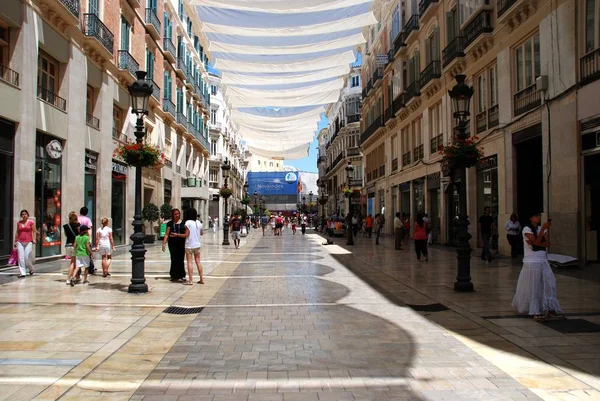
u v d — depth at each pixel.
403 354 5.29
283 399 4.03
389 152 32.41
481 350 5.42
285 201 97.75
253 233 43.69
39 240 14.75
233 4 18.67
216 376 4.61
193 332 6.30
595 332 6.11
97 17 18.27
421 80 23.86
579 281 10.07
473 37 17.58
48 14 14.79
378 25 35.00
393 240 27.81
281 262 15.56
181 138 35.69
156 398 4.06
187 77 36.97
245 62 25.08
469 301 8.34
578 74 11.91
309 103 32.31
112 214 21.52
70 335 6.11
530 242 6.93
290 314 7.43
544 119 13.25
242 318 7.15
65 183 16.25
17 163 13.18
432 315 7.28
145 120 25.72
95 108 19.39
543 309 6.75
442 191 22.03
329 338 5.98
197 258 10.77
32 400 3.99
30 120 13.70
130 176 23.50
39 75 15.00
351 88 53.12
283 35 21.67
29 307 7.89
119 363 5.00
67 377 4.56
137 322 6.86
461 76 9.82
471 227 18.52
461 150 9.49
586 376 4.55
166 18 30.39
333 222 33.31
